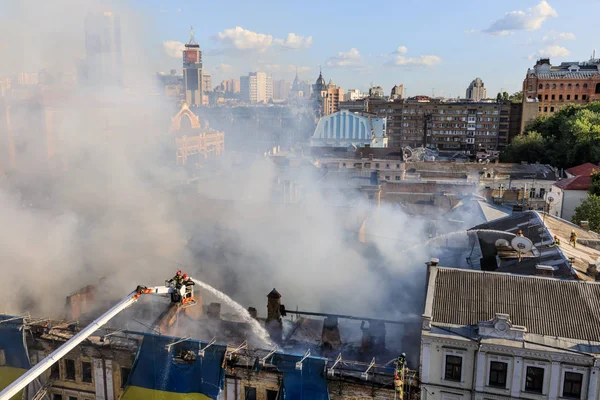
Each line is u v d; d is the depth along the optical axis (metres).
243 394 29.33
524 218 47.91
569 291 29.89
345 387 27.92
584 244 43.22
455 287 30.84
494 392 27.77
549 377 26.97
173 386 28.98
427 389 28.77
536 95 163.50
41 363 21.17
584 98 160.38
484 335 27.75
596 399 26.53
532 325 28.16
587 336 27.33
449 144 175.88
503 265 38.94
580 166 86.75
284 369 28.12
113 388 31.17
